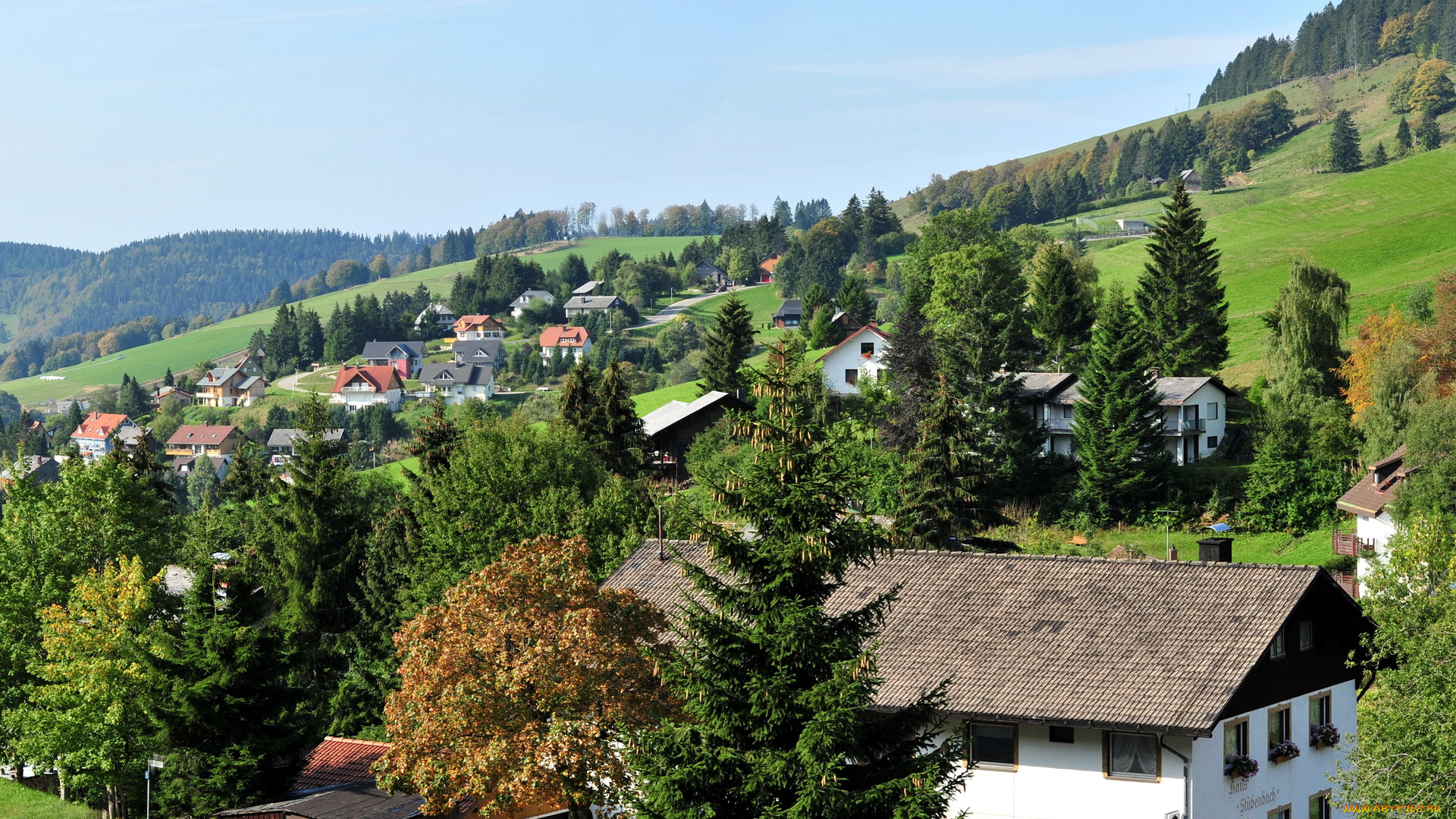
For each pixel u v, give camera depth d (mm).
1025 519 79625
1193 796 32469
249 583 43031
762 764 23172
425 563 60906
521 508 63844
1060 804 33562
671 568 42750
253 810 36781
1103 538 76938
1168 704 32500
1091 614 36406
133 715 43906
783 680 23781
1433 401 64438
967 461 62719
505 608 33719
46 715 44562
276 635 40969
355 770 43000
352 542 69188
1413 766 28656
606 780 32312
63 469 59219
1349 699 38562
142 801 45156
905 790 23031
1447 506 60312
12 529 56062
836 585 25328
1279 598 35250
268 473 111125
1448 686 29453
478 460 66938
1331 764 37719
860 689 23109
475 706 32219
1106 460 78312
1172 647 34500
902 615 37969
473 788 31500
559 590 33938
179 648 40688
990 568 39344
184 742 39625
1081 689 33562
